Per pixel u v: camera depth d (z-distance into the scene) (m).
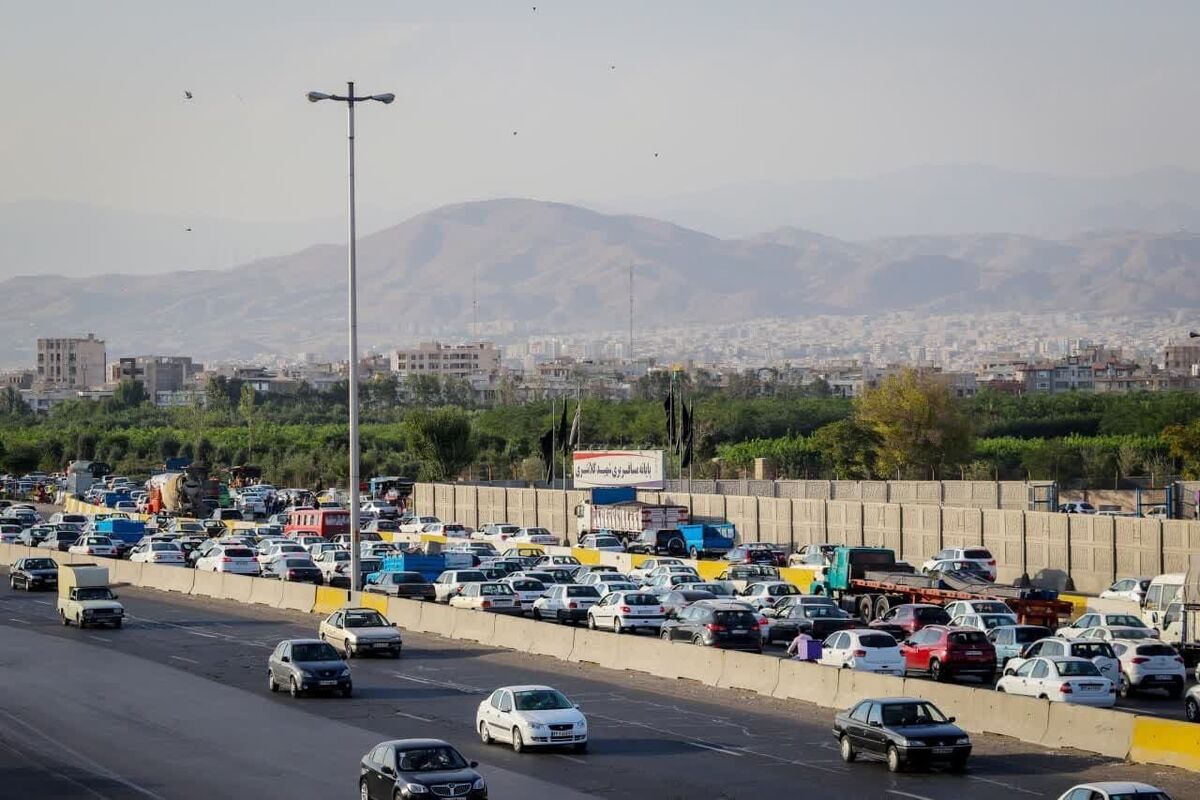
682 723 113.25
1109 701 108.06
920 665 128.38
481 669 142.75
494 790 91.38
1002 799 86.38
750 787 91.38
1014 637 130.88
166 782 96.88
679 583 182.62
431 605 170.75
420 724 114.69
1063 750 100.06
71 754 106.06
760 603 167.00
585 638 147.25
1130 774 92.00
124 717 120.00
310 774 98.25
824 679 120.44
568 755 101.81
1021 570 197.62
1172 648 121.94
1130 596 166.12
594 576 186.38
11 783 97.06
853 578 171.62
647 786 92.12
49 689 133.62
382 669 143.50
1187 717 103.88
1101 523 186.88
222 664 147.75
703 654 133.12
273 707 123.38
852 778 93.25
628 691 128.62
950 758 94.56
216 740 110.19
